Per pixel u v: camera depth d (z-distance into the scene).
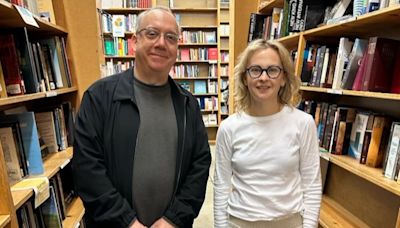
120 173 1.23
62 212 1.83
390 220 1.66
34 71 1.57
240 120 1.33
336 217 1.88
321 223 1.82
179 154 1.33
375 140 1.60
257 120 1.29
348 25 1.68
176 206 1.27
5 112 1.72
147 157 1.25
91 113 1.23
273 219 1.24
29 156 1.48
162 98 1.33
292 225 1.27
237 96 1.39
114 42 5.40
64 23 2.12
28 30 1.91
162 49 1.21
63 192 1.99
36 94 1.50
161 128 1.29
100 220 1.15
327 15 2.03
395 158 1.41
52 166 1.64
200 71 6.06
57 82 1.99
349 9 1.80
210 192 3.27
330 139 1.94
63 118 2.04
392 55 1.55
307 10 2.07
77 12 2.19
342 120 1.86
